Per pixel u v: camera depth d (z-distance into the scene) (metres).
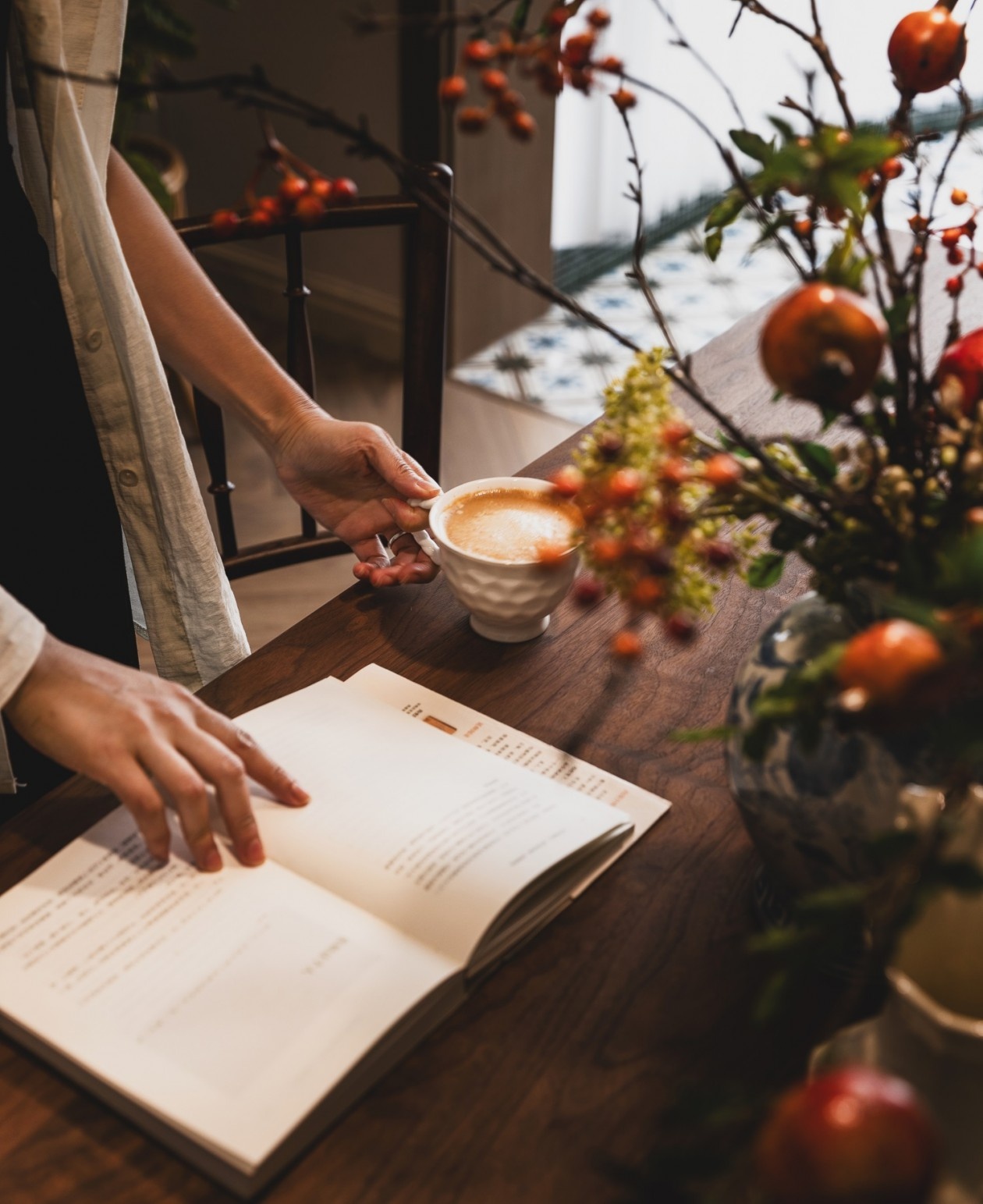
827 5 3.19
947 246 0.66
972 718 0.43
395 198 1.18
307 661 0.93
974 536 0.46
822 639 0.64
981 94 3.45
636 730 0.87
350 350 3.18
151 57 2.05
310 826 0.74
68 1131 0.61
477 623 0.95
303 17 2.83
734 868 0.76
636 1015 0.67
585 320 0.60
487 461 2.78
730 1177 0.54
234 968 0.65
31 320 1.01
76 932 0.67
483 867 0.71
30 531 1.07
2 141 0.96
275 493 2.56
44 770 1.14
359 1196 0.58
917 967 0.55
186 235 1.15
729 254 3.67
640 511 0.56
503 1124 0.61
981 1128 0.52
